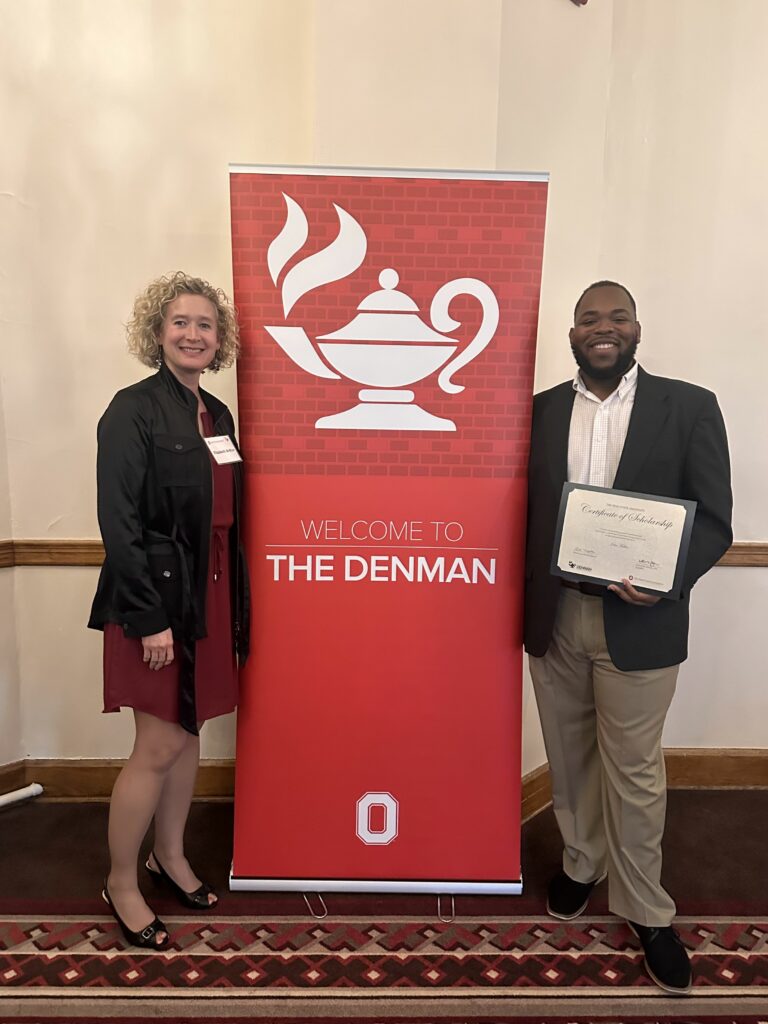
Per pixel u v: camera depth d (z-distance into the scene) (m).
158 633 1.73
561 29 2.29
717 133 2.44
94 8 2.27
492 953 1.92
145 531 1.75
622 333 1.71
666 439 1.74
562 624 1.88
